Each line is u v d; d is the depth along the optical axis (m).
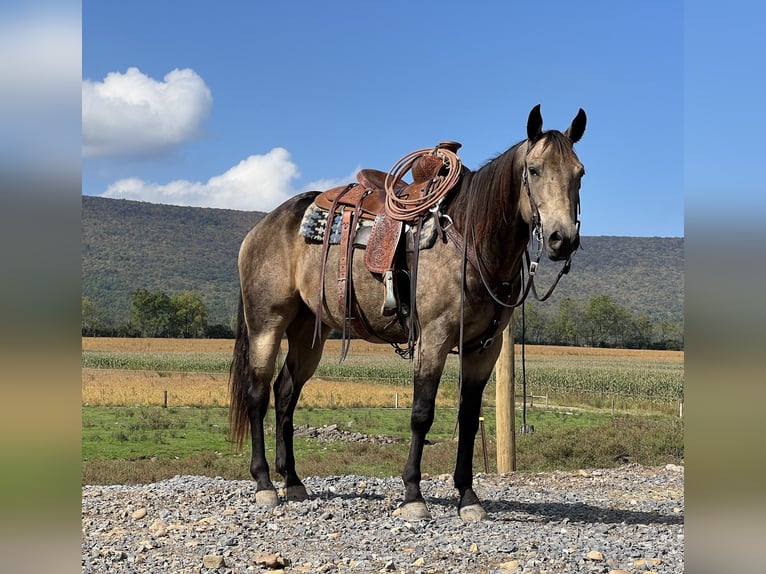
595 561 4.20
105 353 76.19
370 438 17.17
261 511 5.71
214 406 28.33
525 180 4.67
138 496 6.47
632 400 32.47
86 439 17.23
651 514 5.89
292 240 6.12
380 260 5.37
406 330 5.45
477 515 5.35
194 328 111.81
